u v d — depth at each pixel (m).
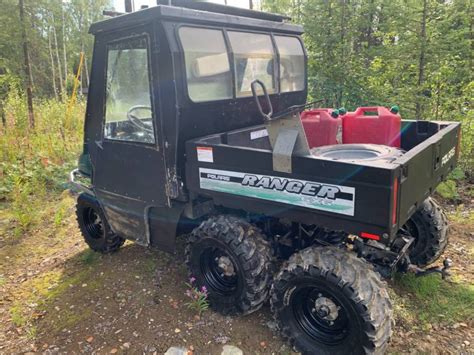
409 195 2.31
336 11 7.51
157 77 2.84
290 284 2.61
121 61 3.14
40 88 24.48
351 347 2.45
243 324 3.03
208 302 3.19
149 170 3.15
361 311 2.32
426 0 6.44
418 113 6.72
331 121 3.26
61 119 10.30
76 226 5.33
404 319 2.98
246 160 2.60
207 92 3.01
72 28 29.25
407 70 7.03
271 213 2.60
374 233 2.17
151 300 3.39
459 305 3.13
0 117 9.77
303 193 2.39
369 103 7.06
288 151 2.38
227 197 2.78
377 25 7.33
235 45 3.20
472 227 4.52
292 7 9.28
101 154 3.55
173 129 2.88
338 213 2.28
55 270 4.14
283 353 2.74
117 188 3.49
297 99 4.03
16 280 4.05
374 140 3.37
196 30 2.92
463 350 2.69
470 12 6.62
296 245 3.04
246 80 3.35
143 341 2.93
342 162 2.20
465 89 6.46
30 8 9.77
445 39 6.40
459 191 5.62
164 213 3.28
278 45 3.68
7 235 5.16
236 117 3.31
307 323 2.71
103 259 4.22
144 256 4.17
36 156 7.64
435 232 3.44
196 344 2.86
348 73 7.33
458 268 3.68
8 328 3.27
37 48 11.24
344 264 2.44
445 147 2.98
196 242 3.07
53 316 3.35
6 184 6.59
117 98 3.28
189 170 2.96
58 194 6.63
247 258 2.81
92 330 3.11
